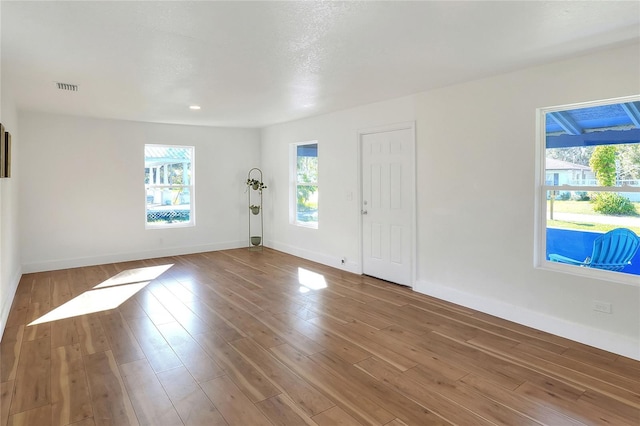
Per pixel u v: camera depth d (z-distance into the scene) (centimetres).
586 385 250
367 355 295
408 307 404
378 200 508
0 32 253
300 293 455
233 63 321
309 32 256
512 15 230
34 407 227
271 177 730
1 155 316
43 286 482
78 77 361
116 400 235
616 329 296
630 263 298
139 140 632
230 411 223
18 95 434
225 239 733
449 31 256
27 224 545
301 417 218
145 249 648
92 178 593
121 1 211
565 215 334
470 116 389
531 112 340
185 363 283
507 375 264
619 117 301
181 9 221
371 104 500
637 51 278
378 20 237
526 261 350
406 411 223
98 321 367
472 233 394
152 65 326
